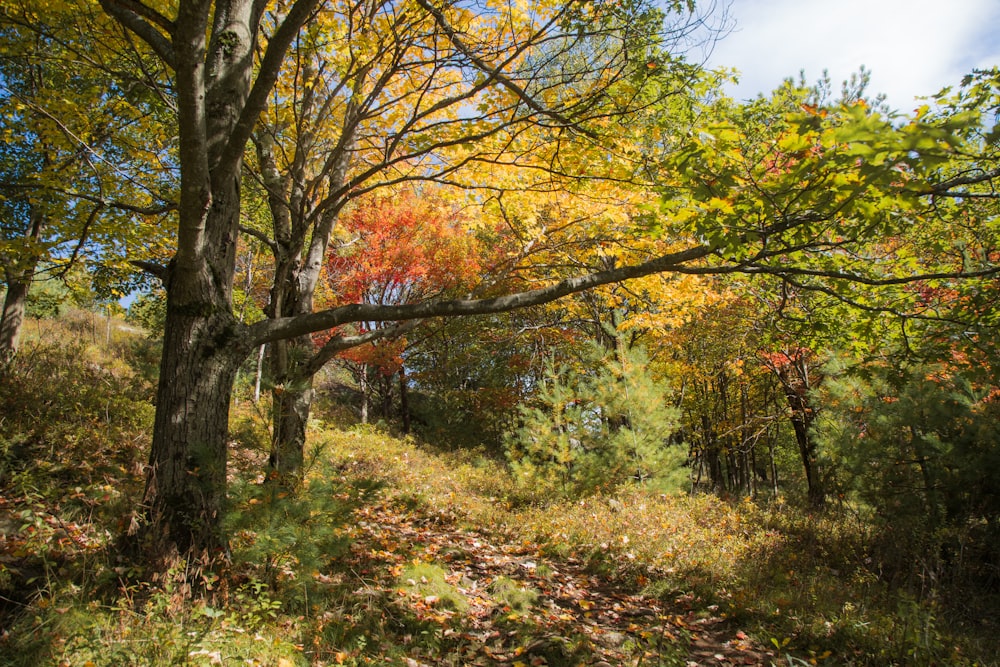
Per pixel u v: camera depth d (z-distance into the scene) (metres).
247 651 3.22
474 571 5.96
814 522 8.95
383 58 6.26
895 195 3.05
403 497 8.52
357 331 16.62
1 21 5.02
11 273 6.79
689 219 3.86
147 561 3.80
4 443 5.34
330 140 7.76
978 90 4.32
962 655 4.70
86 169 6.86
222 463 4.20
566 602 5.48
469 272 14.70
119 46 5.86
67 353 9.41
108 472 5.85
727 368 15.78
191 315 4.16
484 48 5.43
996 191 5.48
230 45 4.57
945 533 6.96
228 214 4.45
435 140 6.07
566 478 9.95
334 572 4.90
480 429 20.62
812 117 2.99
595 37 4.79
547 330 17.62
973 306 4.52
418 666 3.74
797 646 4.79
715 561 6.39
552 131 5.63
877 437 8.27
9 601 3.35
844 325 6.11
